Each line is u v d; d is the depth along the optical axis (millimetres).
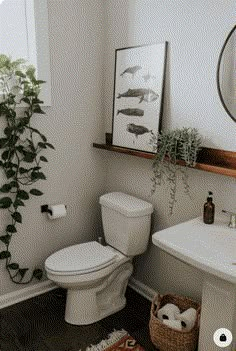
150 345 2078
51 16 2287
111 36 2506
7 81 2172
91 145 2678
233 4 1701
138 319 2316
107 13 2512
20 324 2254
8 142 2203
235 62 1721
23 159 2283
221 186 1904
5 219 2344
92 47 2533
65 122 2502
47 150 2449
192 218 2098
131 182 2545
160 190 2293
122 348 2047
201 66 1905
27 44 2320
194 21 1904
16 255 2453
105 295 2398
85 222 2779
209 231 1761
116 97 2496
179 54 2021
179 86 2055
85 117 2605
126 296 2578
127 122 2428
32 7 2207
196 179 2035
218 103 1849
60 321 2287
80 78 2518
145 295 2574
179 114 2084
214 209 1863
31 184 2416
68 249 2344
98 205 2832
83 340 2113
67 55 2414
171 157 2006
